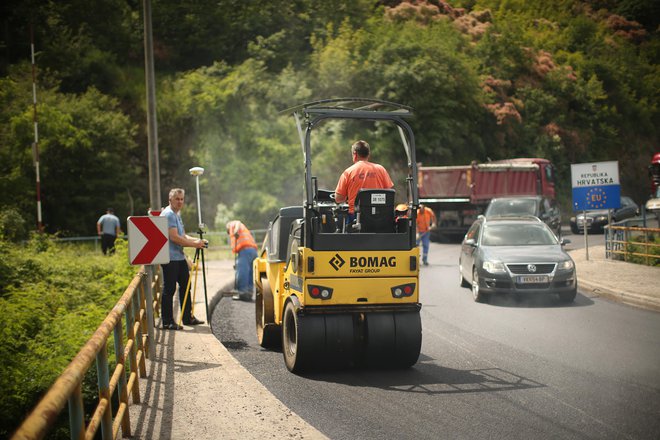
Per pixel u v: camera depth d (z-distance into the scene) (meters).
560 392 8.23
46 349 11.97
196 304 14.74
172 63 58.84
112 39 56.91
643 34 117.81
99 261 22.64
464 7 103.44
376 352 9.28
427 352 10.70
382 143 50.19
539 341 11.48
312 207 9.12
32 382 10.55
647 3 124.38
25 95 40.28
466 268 18.23
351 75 52.06
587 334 12.05
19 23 51.47
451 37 67.69
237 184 42.88
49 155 38.56
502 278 15.82
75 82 49.44
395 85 52.41
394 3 73.69
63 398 3.42
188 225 40.91
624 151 85.69
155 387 7.93
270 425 6.52
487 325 13.12
